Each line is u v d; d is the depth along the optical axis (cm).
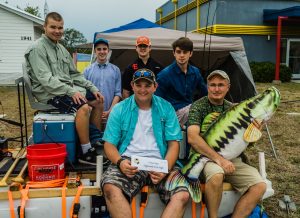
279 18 1502
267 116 302
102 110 405
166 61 628
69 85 362
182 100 393
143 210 293
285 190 428
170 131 307
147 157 296
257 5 1616
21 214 275
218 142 300
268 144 631
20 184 289
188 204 299
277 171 493
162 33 598
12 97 1259
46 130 329
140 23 703
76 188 286
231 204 309
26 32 1758
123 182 281
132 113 306
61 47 371
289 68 1638
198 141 301
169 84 385
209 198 286
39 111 356
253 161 535
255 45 1653
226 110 310
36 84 350
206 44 547
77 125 333
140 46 489
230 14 1587
